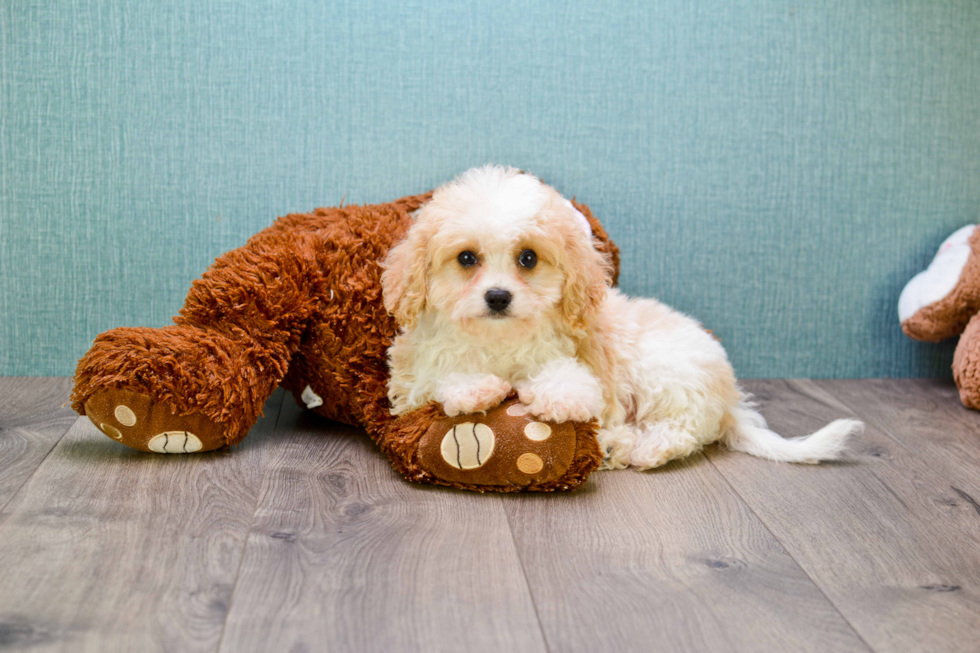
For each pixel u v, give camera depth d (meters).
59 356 2.08
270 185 2.06
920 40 2.14
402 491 1.44
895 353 2.29
